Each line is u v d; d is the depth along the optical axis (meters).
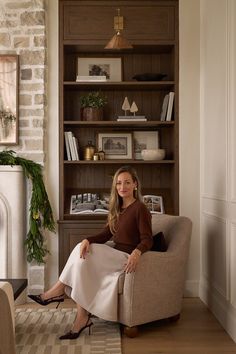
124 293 3.14
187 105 4.27
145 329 3.35
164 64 4.54
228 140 3.27
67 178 4.52
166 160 4.32
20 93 4.16
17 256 4.04
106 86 4.38
